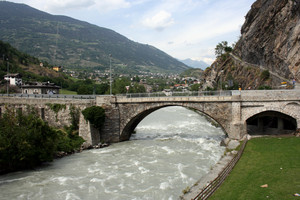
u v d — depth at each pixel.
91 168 36.38
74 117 52.03
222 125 44.72
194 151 43.69
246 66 97.12
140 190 28.41
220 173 28.33
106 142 51.28
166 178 31.58
